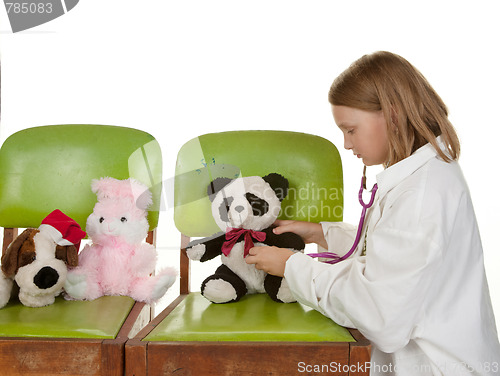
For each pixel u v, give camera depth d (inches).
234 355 37.8
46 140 54.2
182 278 53.8
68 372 38.0
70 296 47.3
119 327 41.1
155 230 55.5
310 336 39.0
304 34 75.5
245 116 76.4
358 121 42.6
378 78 41.8
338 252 50.9
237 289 46.5
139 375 37.9
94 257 49.6
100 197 51.6
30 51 74.1
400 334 37.9
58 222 47.2
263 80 76.1
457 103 77.3
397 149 42.0
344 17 75.4
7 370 38.1
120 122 75.8
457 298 40.3
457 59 76.1
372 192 46.6
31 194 53.4
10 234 53.7
